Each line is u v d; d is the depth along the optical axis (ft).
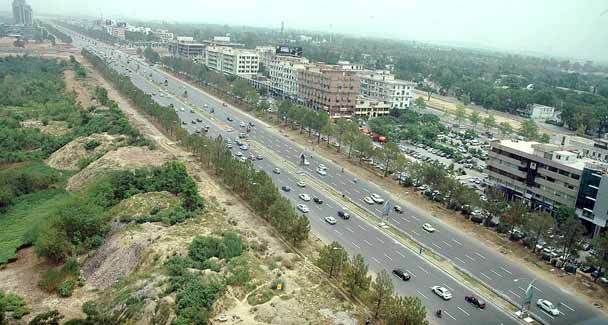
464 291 402.31
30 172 636.07
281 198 489.67
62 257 437.17
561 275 438.40
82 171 627.05
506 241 499.92
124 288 372.17
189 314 317.83
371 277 377.30
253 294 357.41
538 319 368.27
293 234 447.42
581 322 367.04
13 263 440.86
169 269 375.45
